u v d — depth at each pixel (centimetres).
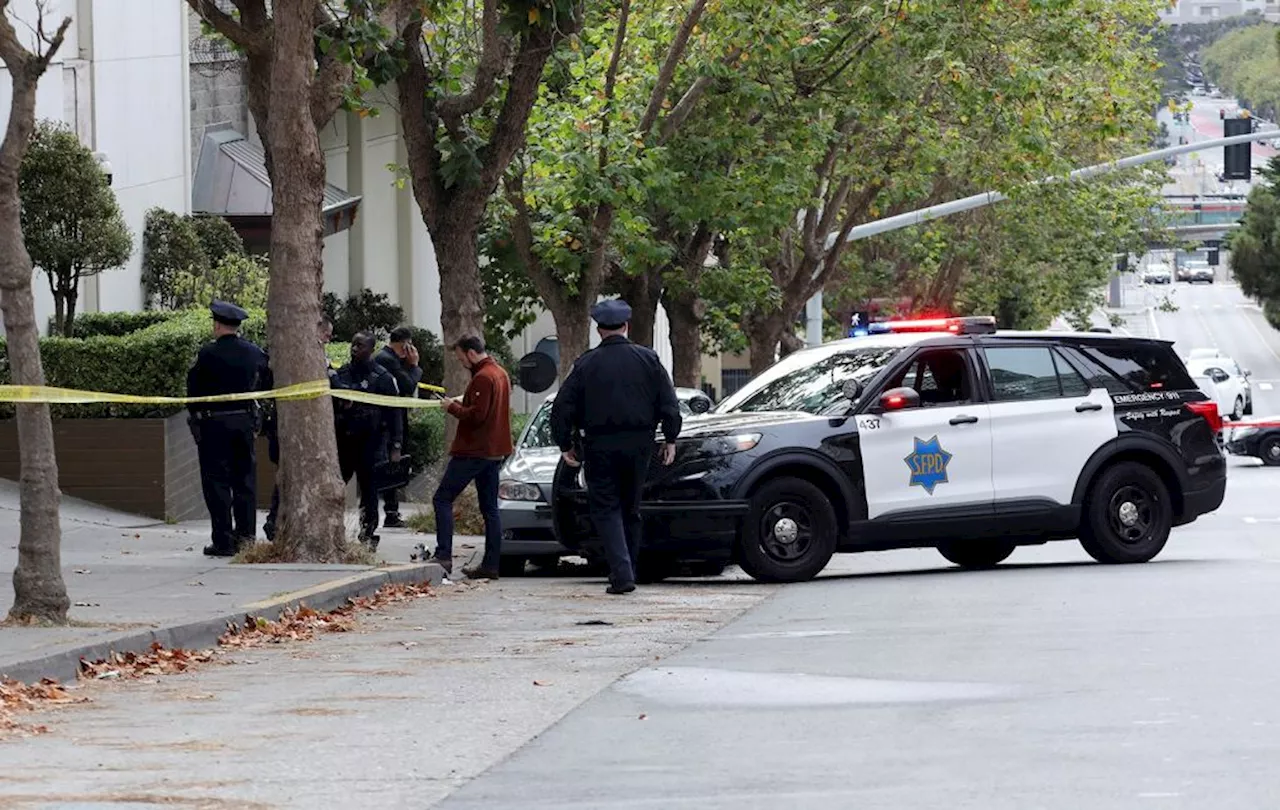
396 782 742
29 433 1206
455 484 1730
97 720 925
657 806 682
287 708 948
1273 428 4638
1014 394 1686
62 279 2380
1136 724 816
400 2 1816
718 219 2819
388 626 1348
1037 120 2809
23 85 1186
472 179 2042
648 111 2411
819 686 967
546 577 1825
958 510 1647
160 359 2256
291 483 1681
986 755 756
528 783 735
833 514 1603
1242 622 1186
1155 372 1752
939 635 1169
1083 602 1349
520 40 2038
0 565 1653
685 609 1405
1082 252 5309
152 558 1733
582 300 2475
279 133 1661
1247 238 8900
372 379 1830
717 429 1611
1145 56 3262
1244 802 655
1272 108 16988
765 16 2506
